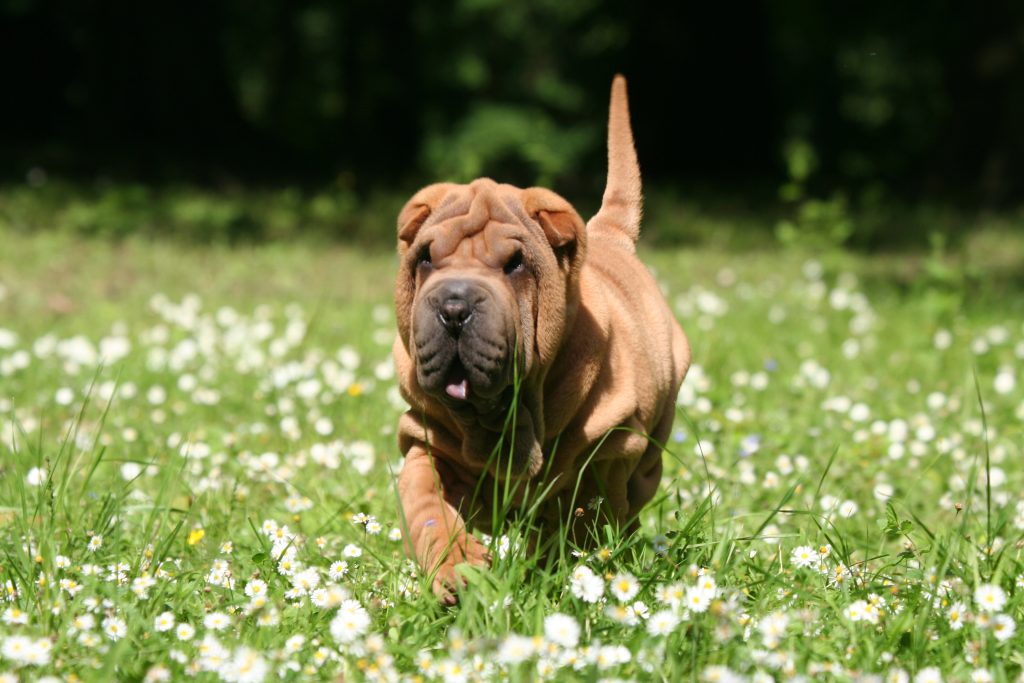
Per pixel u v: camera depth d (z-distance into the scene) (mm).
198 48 36438
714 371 10672
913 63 43375
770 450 8289
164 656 4461
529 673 4270
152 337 12234
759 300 15578
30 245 19344
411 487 5398
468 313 4879
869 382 10781
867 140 45625
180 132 36062
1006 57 32188
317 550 5980
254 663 4121
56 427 8938
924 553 5805
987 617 4590
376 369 10617
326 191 29172
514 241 5102
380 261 20156
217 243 20938
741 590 5043
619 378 5586
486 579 4828
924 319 14039
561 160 35062
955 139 33875
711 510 5660
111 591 4824
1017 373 11367
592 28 38375
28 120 38031
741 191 34531
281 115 44844
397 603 5012
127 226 22031
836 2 36969
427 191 5445
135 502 6730
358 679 4348
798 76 44375
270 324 12836
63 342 11703
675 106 40656
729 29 40562
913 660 4539
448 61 39781
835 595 5102
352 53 40312
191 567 5734
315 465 7840
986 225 25828
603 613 4758
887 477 7781
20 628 4527
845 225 20203
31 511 6230
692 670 4238
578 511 5461
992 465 8094
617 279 6254
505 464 5273
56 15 35594
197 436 8484
